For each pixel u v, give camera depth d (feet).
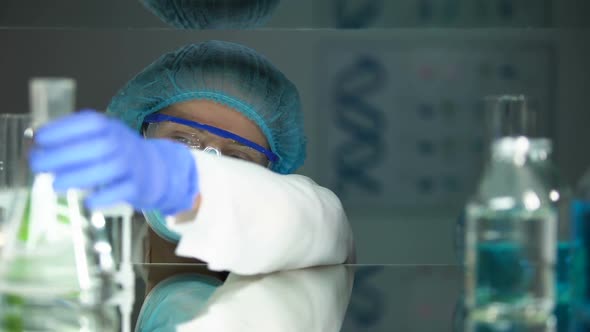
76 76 8.30
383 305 2.51
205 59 4.29
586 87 8.55
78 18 4.40
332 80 8.91
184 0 3.72
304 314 2.33
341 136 9.04
